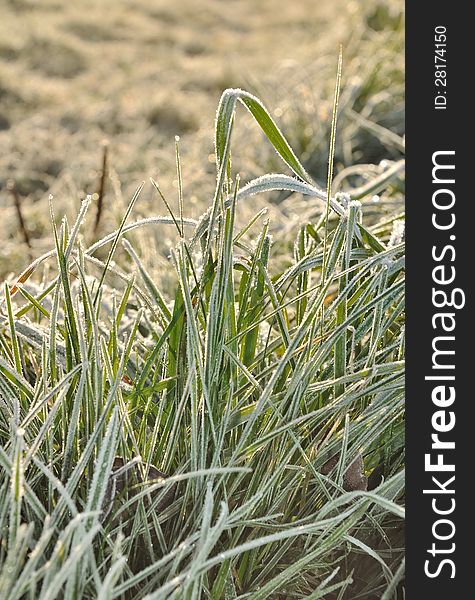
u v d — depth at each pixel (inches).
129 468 18.2
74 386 19.2
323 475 19.2
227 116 18.5
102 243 20.0
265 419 19.2
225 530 18.9
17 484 16.8
